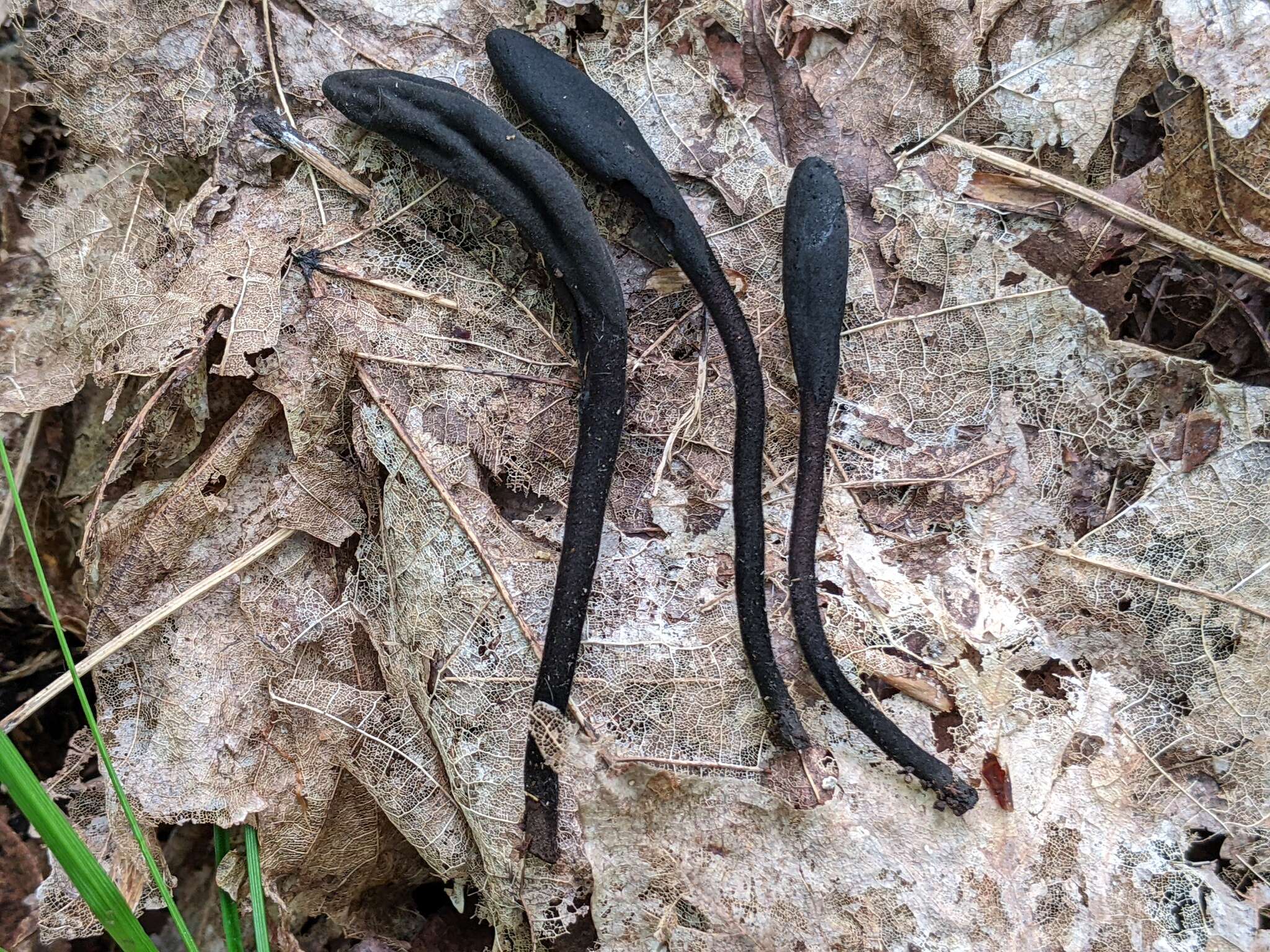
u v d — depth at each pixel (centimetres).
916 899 9
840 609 9
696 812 9
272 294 9
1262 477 9
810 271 9
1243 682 9
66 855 8
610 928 9
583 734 9
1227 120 9
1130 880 9
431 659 9
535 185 9
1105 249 9
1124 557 9
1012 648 9
